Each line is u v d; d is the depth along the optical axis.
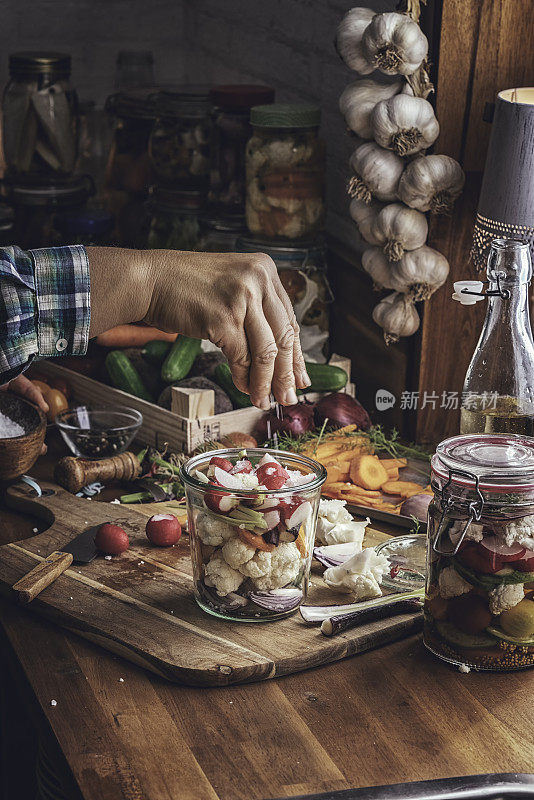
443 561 0.99
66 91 2.17
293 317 1.08
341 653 1.03
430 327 1.54
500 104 1.27
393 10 1.61
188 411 1.52
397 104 1.37
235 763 0.87
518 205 1.27
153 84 2.54
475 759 0.88
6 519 1.40
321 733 0.91
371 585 1.11
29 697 0.99
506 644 0.99
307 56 1.97
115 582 1.17
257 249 1.73
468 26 1.39
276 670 0.99
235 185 1.89
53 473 1.49
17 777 1.45
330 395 1.60
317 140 1.71
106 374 1.74
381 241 1.47
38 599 1.12
